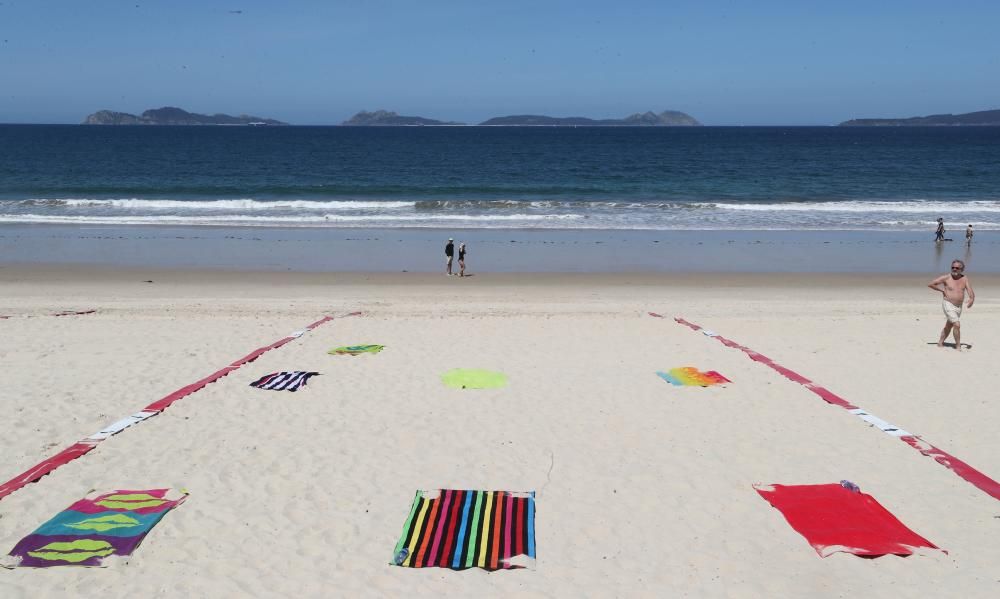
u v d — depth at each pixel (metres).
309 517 6.65
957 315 12.23
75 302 15.91
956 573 5.87
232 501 6.91
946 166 68.38
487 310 15.39
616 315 14.91
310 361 11.34
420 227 29.14
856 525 6.53
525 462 7.87
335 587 5.62
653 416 9.23
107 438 8.24
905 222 31.34
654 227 29.67
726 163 73.12
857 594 5.62
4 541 6.11
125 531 6.24
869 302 16.78
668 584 5.75
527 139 141.75
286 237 26.55
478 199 39.56
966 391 10.23
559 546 6.25
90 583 5.59
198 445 8.13
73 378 10.36
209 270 20.67
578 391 10.12
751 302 16.72
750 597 5.59
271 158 78.38
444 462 7.83
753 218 32.53
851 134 181.38
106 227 28.17
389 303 16.30
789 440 8.51
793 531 6.51
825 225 30.55
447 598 5.51
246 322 13.99
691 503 7.02
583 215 33.00
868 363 11.57
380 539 6.30
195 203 34.97
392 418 9.04
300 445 8.20
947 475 7.64
